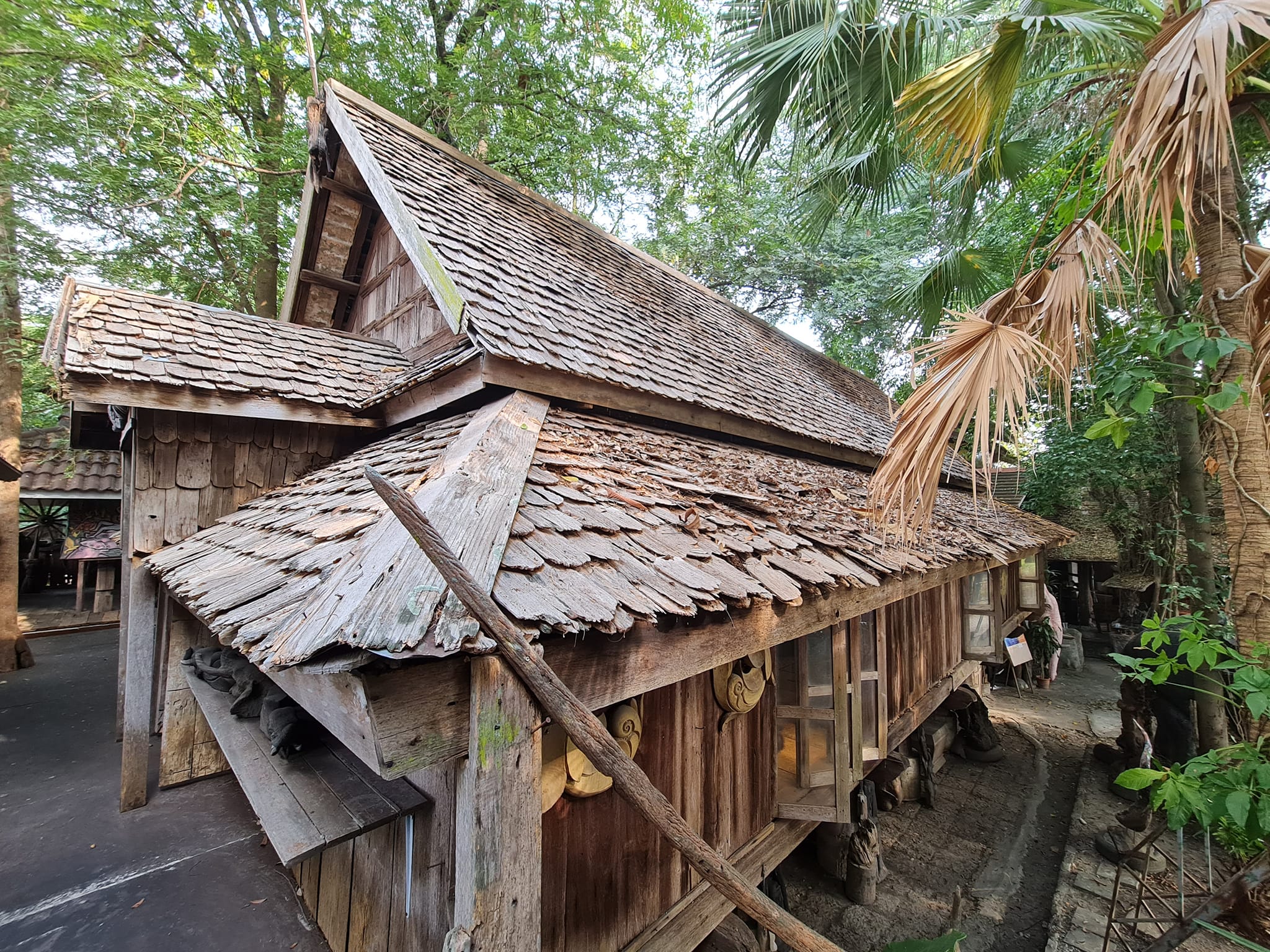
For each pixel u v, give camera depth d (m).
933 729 7.05
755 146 4.97
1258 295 2.73
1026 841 5.45
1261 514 2.66
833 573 2.25
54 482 9.70
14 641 7.49
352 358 4.61
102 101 6.19
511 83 9.88
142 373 3.23
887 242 14.44
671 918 2.61
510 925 1.18
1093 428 2.39
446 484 1.83
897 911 4.44
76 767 4.53
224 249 9.37
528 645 1.15
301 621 1.26
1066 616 14.04
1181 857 2.98
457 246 3.65
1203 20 1.64
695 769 2.77
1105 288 2.05
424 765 1.08
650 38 10.33
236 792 4.05
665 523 2.13
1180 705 6.02
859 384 10.06
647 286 6.05
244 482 3.97
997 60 2.84
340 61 8.92
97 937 2.67
